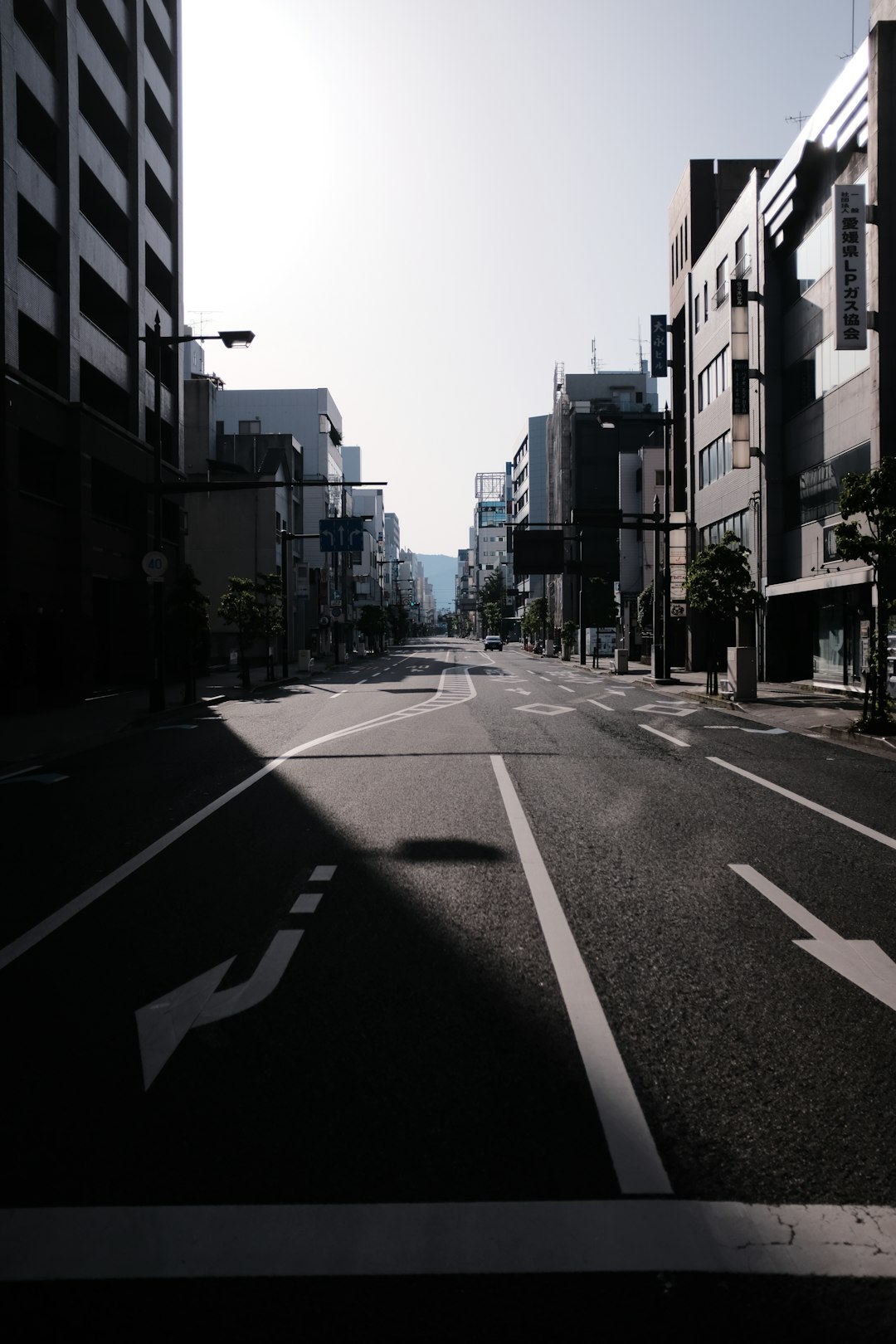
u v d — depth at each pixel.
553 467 104.31
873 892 6.35
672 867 7.04
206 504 61.31
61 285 26.72
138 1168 3.00
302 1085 3.57
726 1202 2.78
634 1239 2.61
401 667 54.56
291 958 5.06
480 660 66.81
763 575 31.58
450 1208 2.76
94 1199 2.83
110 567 29.88
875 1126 3.23
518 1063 3.74
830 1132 3.19
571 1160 3.02
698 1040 3.96
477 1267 2.51
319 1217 2.72
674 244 47.41
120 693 30.67
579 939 5.34
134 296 32.84
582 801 9.93
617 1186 2.86
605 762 12.95
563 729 17.59
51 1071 3.74
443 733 16.89
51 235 26.44
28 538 24.50
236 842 8.12
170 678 35.88
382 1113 3.34
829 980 4.69
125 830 8.77
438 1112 3.34
